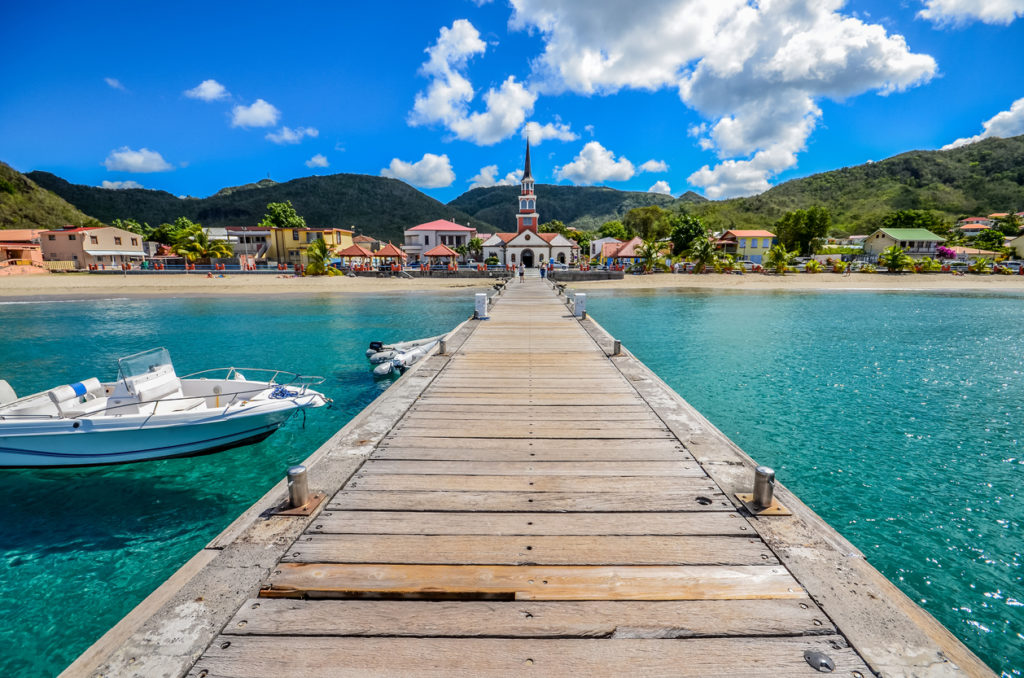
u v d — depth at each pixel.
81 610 4.97
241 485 7.52
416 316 28.02
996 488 7.27
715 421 10.15
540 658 2.39
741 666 2.32
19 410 7.87
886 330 22.20
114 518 6.61
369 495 4.12
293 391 8.70
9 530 6.30
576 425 6.03
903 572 5.40
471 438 5.57
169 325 24.66
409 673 2.29
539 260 66.44
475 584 2.91
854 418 10.31
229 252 59.22
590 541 3.42
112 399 7.61
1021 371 14.41
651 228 94.31
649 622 2.62
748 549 3.31
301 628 2.57
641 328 23.11
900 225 88.06
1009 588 5.15
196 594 2.79
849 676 2.23
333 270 50.12
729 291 42.75
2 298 37.31
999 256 64.50
